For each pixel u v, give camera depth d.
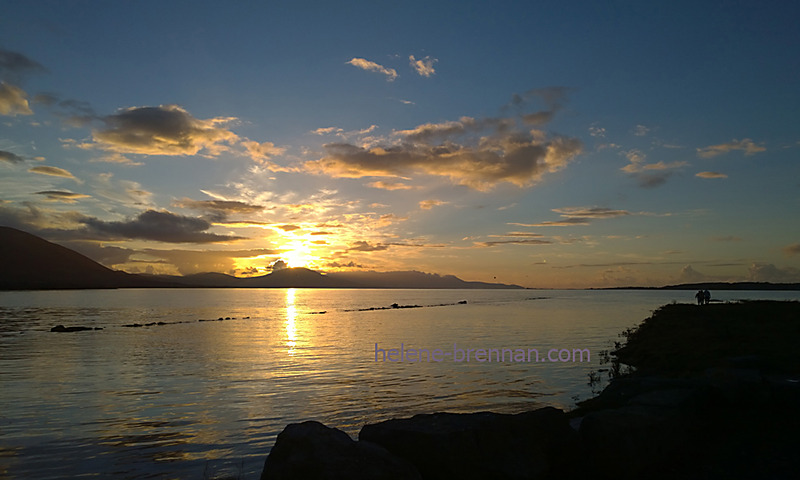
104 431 15.36
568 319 69.56
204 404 19.19
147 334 53.94
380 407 18.33
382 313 98.62
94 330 59.66
